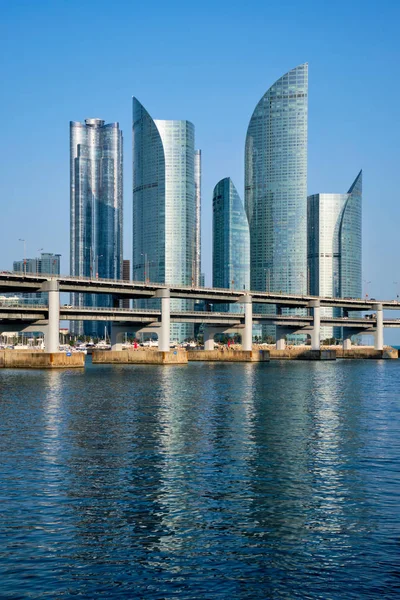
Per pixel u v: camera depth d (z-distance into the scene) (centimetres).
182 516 3969
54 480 4766
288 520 3903
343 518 3941
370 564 3284
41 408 9050
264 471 5084
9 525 3797
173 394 11075
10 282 15962
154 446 6094
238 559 3350
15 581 3098
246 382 13862
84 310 18038
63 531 3706
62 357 17750
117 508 4112
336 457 5606
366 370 18938
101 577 3148
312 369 19312
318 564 3291
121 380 14212
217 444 6209
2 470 5069
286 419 7950
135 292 19338
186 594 2994
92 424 7494
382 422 7719
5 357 18288
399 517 3950
